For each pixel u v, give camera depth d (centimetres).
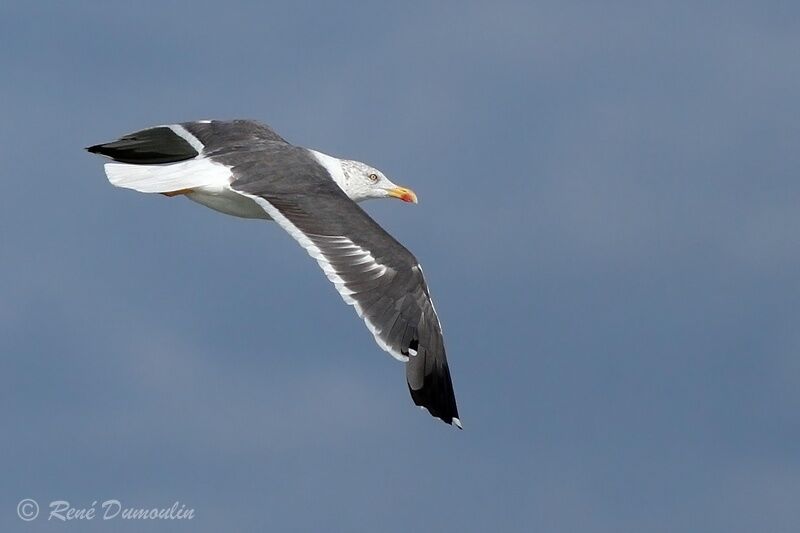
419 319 1540
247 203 1708
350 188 1917
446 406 1538
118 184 1686
